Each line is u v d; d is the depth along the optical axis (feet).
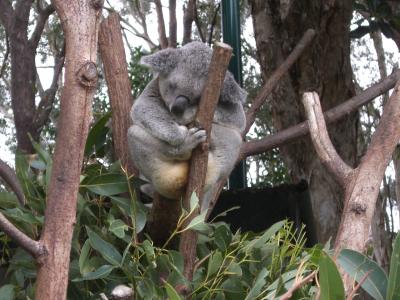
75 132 8.89
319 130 11.52
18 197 12.94
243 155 16.51
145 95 12.87
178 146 11.43
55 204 8.68
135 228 11.10
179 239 11.92
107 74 13.89
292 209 15.72
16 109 22.44
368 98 17.58
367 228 9.76
